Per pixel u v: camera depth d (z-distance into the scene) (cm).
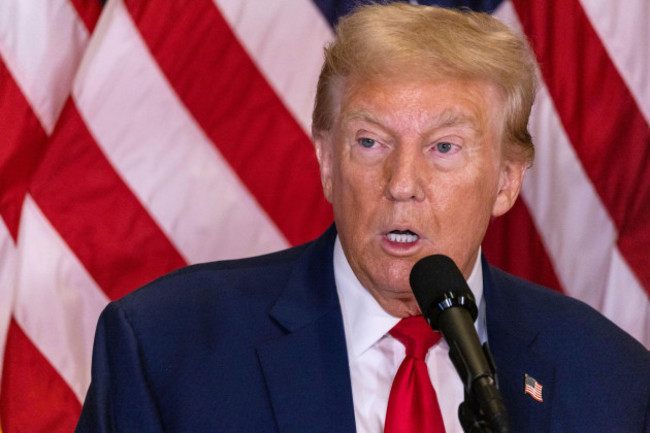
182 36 894
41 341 872
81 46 973
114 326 528
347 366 510
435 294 399
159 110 889
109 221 882
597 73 917
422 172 483
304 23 911
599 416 543
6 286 941
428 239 488
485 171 499
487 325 554
